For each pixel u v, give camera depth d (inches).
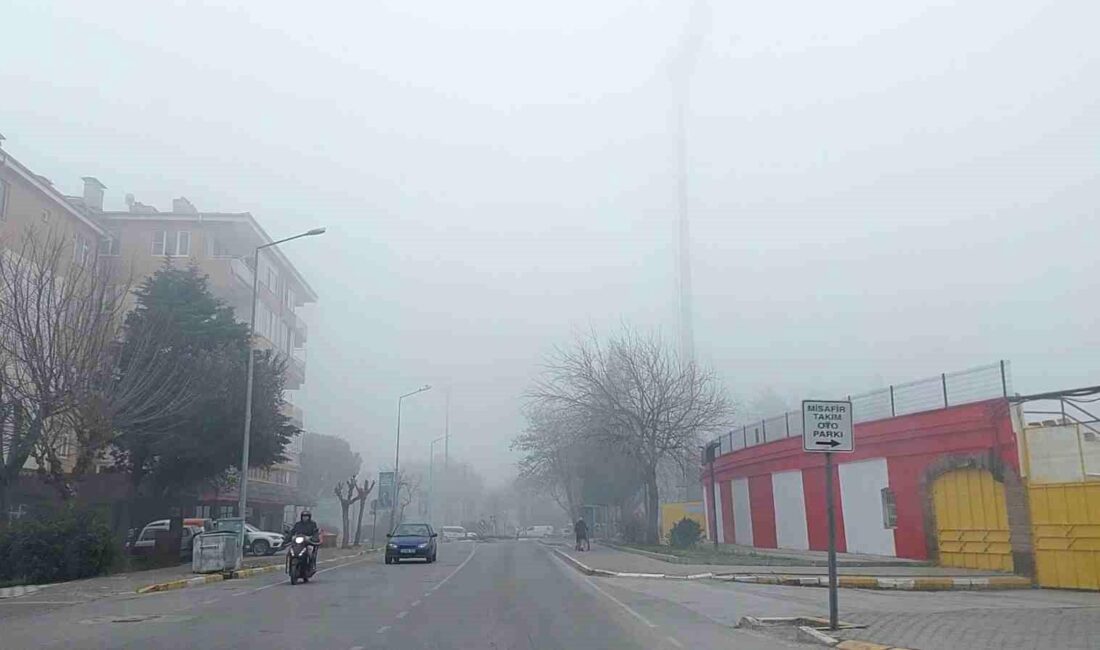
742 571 1051.9
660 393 1804.9
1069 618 613.9
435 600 803.4
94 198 2110.0
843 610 681.6
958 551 1039.6
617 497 2465.6
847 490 1305.4
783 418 1572.3
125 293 1262.3
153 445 1384.1
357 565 1390.3
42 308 1106.1
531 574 1168.2
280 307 2361.0
